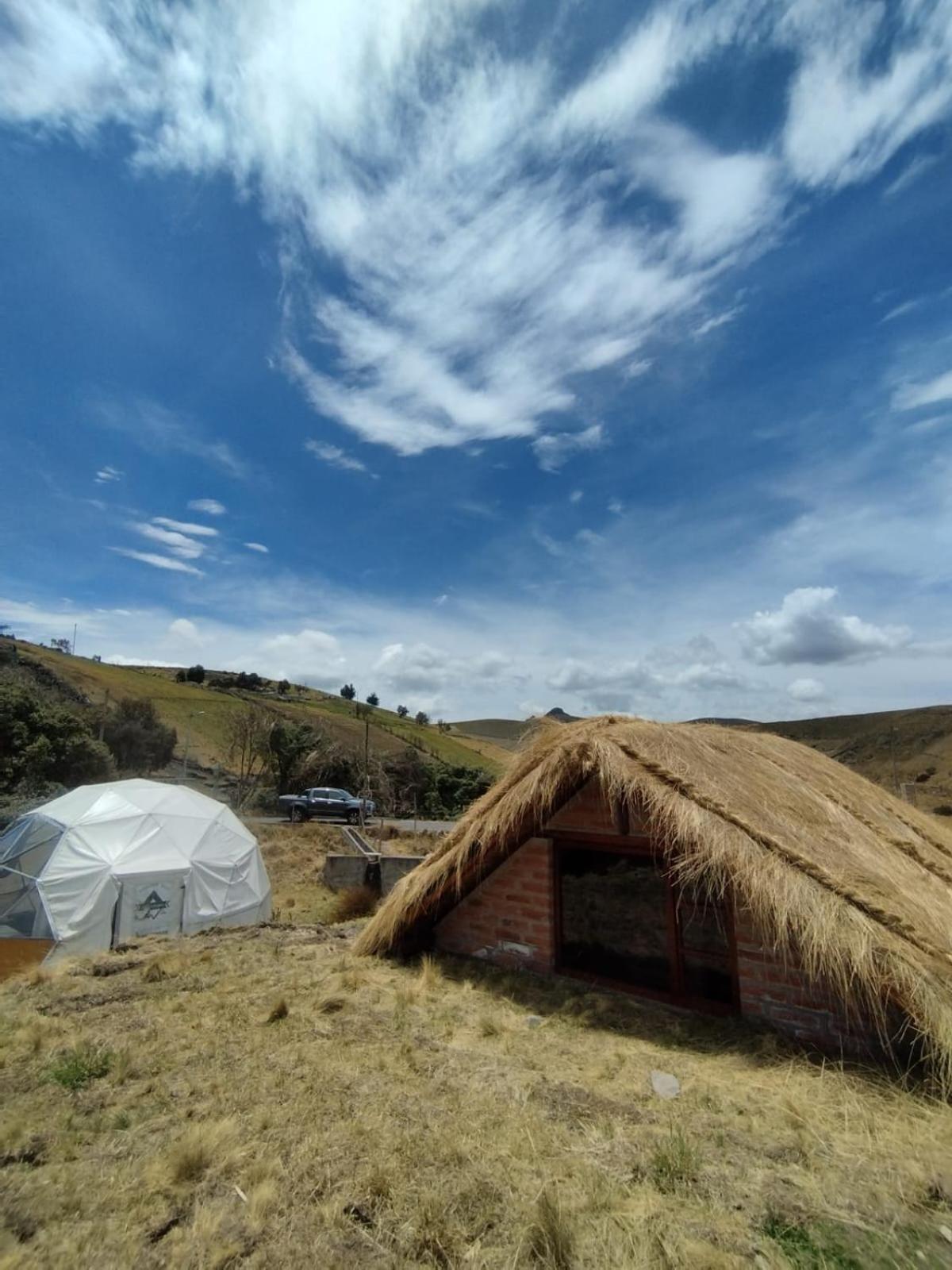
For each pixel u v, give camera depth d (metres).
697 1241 2.40
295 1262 2.39
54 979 6.00
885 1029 4.05
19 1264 2.40
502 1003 5.33
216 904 13.45
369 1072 3.99
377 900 14.52
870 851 5.06
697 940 5.16
